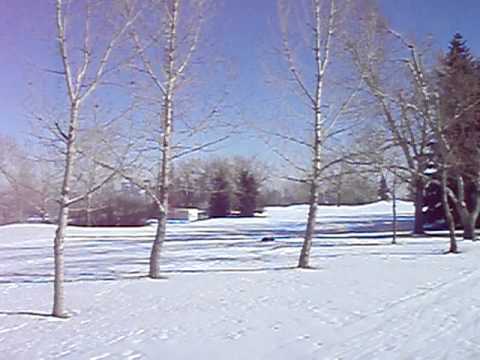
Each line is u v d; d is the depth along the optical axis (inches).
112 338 462.3
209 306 591.8
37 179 605.9
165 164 829.8
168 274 863.1
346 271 850.1
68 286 753.6
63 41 559.5
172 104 820.6
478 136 1432.1
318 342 426.6
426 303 571.8
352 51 1227.2
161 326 500.7
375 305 569.9
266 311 555.2
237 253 1211.2
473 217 1438.2
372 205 4771.2
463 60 1569.9
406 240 1493.6
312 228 916.6
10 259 1234.6
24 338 471.8
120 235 1972.2
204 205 3494.1
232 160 1614.2
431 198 2037.4
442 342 415.8
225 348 418.3
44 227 2208.4
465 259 989.2
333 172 966.4
